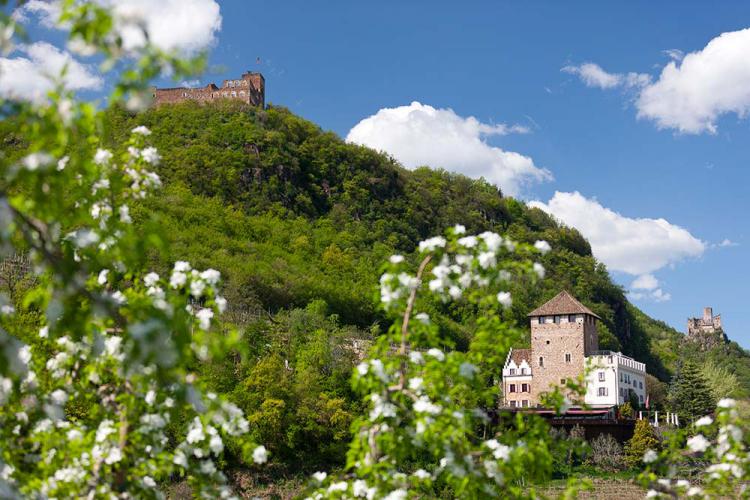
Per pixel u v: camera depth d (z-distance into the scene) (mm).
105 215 10531
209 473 11211
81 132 7414
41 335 10898
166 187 162250
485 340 11461
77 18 6582
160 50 6711
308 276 138875
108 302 7078
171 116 192500
